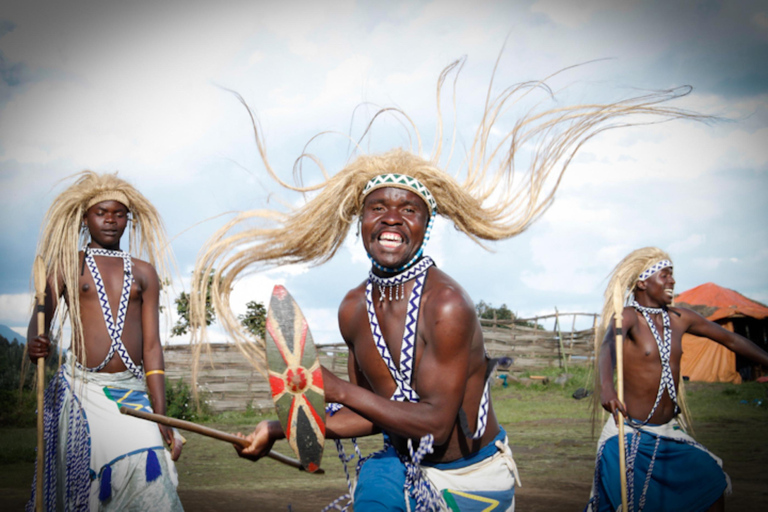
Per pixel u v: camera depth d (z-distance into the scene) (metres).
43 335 3.56
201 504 6.25
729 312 19.94
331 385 2.40
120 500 3.73
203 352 14.97
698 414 13.02
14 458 9.05
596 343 4.74
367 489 2.68
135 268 4.20
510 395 17.11
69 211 4.14
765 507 5.94
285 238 2.80
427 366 2.51
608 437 4.40
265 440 2.53
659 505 4.20
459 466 2.77
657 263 4.52
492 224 2.97
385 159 2.85
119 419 3.87
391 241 2.63
